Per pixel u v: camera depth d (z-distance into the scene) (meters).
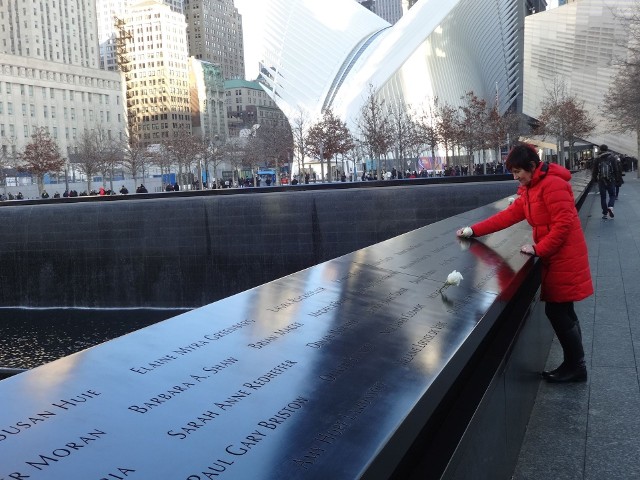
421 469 2.20
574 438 4.16
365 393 2.20
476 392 2.90
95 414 1.87
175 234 22.53
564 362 5.24
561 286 4.86
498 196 19.23
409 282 3.97
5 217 24.38
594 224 16.16
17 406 1.90
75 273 23.84
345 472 1.68
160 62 166.12
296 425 1.93
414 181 21.58
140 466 1.62
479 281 4.07
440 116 63.72
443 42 75.31
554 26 64.75
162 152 90.94
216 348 2.51
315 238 21.03
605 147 17.08
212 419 1.91
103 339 19.84
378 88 67.38
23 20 120.12
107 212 23.17
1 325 22.00
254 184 68.94
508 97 96.94
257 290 3.55
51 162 67.81
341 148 62.53
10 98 97.44
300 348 2.59
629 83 31.23
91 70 112.12
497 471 3.22
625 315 7.18
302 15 82.06
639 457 3.86
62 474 1.54
